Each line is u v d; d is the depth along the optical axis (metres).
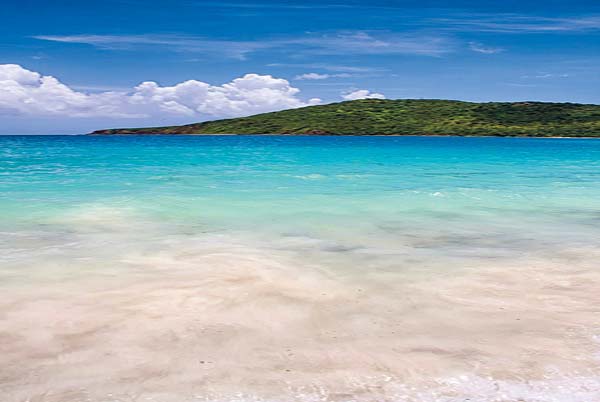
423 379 4.23
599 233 10.62
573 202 15.21
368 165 32.59
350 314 5.71
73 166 28.55
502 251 8.91
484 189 18.44
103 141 88.94
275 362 4.52
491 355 4.67
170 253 8.55
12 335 5.06
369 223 11.62
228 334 5.12
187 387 4.09
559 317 5.63
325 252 8.74
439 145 72.50
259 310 5.80
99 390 4.04
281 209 13.54
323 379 4.23
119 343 4.89
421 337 5.08
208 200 15.08
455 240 9.86
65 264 7.75
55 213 12.43
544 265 7.94
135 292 6.40
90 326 5.29
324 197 15.95
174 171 26.08
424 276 7.27
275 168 29.09
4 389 4.04
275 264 7.87
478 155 46.19
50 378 4.22
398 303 6.10
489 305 6.04
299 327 5.32
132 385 4.11
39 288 6.55
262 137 129.62
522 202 15.12
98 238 9.73
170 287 6.61
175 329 5.23
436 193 17.05
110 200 14.73
